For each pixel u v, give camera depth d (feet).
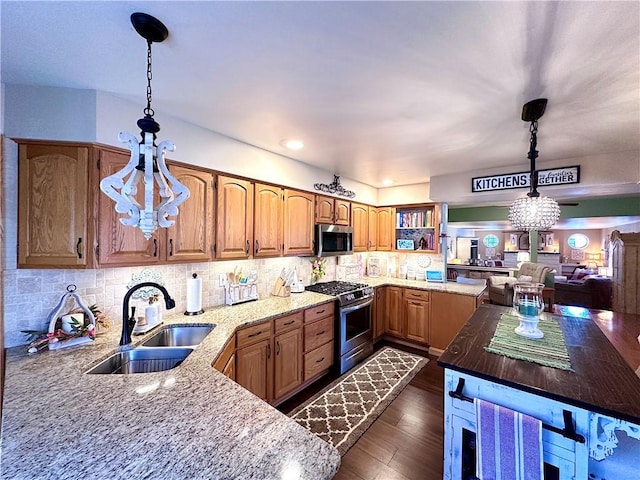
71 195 5.26
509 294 13.71
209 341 5.69
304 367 8.92
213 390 3.84
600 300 20.22
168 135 6.35
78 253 5.26
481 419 4.32
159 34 3.72
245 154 8.11
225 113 6.23
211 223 7.27
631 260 17.76
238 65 4.49
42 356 4.87
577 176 8.92
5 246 5.07
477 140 7.66
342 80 4.88
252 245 8.38
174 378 4.16
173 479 2.34
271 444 2.78
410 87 5.06
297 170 9.93
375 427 7.34
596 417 3.75
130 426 3.05
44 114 5.16
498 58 4.19
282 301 9.23
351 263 14.52
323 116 6.32
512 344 5.64
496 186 10.49
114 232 5.60
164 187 4.06
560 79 4.70
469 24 3.51
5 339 5.10
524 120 6.05
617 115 6.03
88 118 5.28
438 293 12.12
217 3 3.22
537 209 6.52
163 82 5.03
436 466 6.09
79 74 4.80
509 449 4.07
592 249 32.81
